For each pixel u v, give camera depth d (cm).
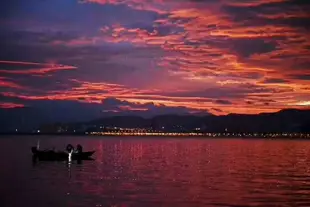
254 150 13688
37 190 4097
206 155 10550
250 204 3403
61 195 3797
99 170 6212
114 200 3553
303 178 5175
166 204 3400
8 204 3397
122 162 7912
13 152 11150
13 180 4928
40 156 8144
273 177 5306
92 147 16212
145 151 12888
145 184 4566
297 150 13712
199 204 3400
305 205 3366
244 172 5938
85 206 3316
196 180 4950
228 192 3997
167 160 8544
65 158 8181
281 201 3538
